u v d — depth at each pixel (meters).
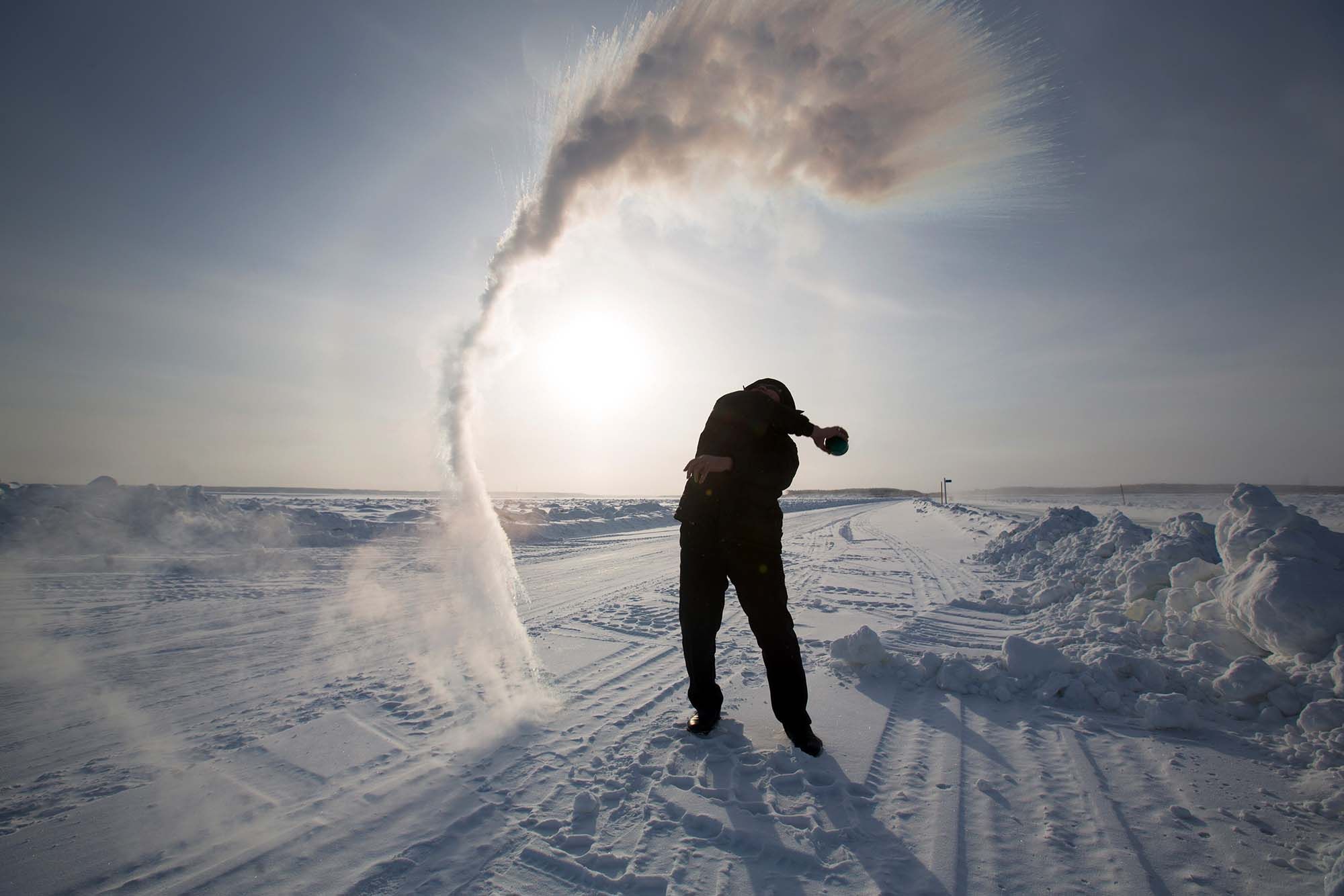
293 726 2.65
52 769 2.26
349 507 20.34
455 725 2.64
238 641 4.25
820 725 2.64
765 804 1.95
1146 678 3.00
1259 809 1.92
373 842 1.75
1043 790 2.06
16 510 9.70
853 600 6.04
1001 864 1.65
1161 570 4.51
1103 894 1.52
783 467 2.54
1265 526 3.66
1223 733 2.54
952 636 4.41
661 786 2.08
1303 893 1.50
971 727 2.63
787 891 1.53
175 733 2.61
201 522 10.67
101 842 1.77
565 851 1.71
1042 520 9.45
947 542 13.40
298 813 1.92
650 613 5.36
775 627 2.42
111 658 3.84
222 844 1.75
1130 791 2.05
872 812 1.92
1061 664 3.09
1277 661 3.04
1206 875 1.59
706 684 2.56
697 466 2.46
